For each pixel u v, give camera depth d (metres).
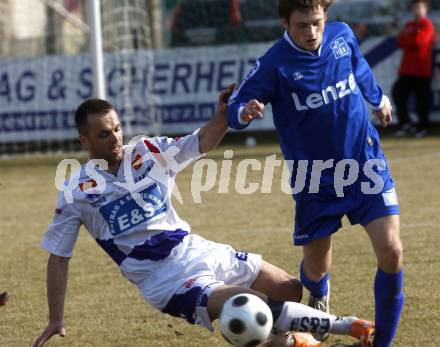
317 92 15.97
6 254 26.95
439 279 21.39
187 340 18.03
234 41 54.75
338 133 16.08
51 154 50.78
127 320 19.62
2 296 15.56
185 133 51.81
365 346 14.82
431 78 49.47
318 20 15.48
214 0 55.16
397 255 15.48
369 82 16.88
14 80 51.69
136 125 50.88
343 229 27.47
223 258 16.09
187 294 15.19
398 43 48.47
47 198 36.75
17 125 51.84
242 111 15.27
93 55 42.94
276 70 15.95
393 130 52.16
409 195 32.47
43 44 60.44
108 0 51.19
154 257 15.70
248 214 31.05
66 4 69.19
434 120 50.56
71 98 51.06
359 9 53.66
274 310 14.94
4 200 36.75
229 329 14.29
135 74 50.84
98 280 23.14
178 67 51.66
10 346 18.33
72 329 19.19
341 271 22.52
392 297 15.62
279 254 24.89
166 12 56.94
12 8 68.06
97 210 15.74
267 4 54.44
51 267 15.80
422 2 47.56
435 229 26.80
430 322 18.16
